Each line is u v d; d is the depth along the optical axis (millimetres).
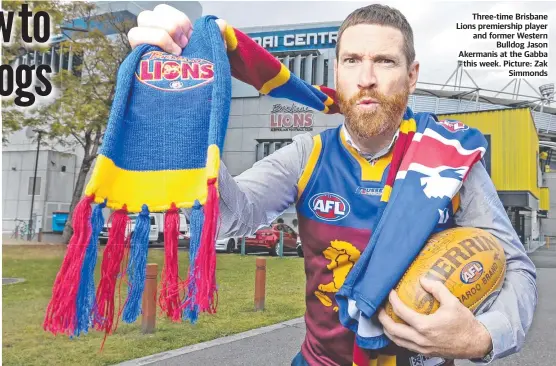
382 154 1504
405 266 1268
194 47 1302
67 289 1034
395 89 1374
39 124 13992
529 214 23016
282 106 19391
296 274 10203
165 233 1133
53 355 4402
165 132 1194
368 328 1291
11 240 17750
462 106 19625
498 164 16266
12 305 6211
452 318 1160
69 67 14352
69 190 21156
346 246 1460
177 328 5508
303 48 19328
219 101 1171
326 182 1537
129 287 1121
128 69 1238
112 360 4352
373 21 1388
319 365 1544
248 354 4707
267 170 1531
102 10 14547
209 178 1083
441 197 1339
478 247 1333
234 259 12609
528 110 16047
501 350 1209
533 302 1371
